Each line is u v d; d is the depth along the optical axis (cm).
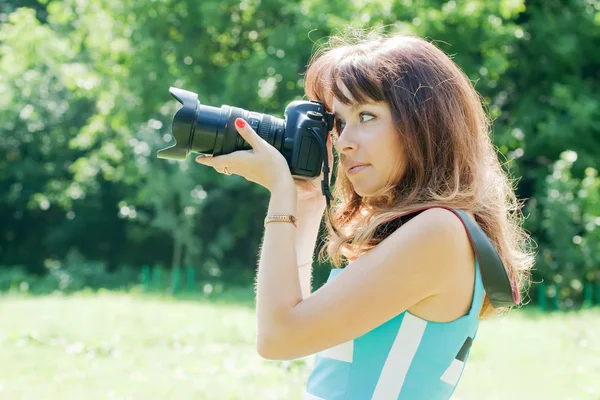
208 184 1839
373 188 164
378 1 1393
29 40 1761
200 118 174
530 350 649
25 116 1875
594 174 1519
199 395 466
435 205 155
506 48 1488
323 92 181
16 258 2139
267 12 1616
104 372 529
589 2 1599
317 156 176
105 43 1628
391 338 153
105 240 2111
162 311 897
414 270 149
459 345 157
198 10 1587
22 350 605
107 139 1816
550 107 1603
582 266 1369
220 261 1939
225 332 712
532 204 1594
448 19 1412
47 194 2003
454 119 161
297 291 154
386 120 160
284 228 160
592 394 473
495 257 154
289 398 457
